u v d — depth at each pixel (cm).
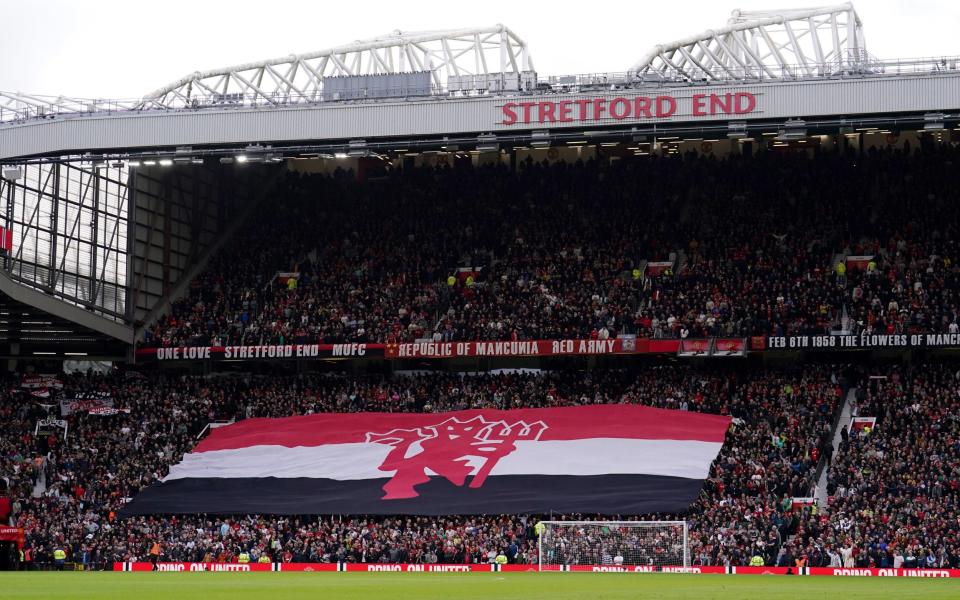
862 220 8312
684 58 7981
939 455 6341
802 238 8256
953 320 7175
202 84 8262
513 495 6650
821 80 6944
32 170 7675
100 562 6450
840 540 5838
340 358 8081
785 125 6994
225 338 8312
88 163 8125
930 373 7131
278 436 7562
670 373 7706
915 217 8206
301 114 7444
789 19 7938
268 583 4294
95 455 7519
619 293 8050
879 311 7412
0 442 7619
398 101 7375
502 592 3506
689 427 7081
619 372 7869
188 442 7662
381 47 8138
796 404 7094
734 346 7450
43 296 7669
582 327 7775
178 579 4750
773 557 5894
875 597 3275
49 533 6606
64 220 7956
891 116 6969
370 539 6450
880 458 6444
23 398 8025
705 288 7925
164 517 6912
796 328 7400
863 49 7681
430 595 3288
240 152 7500
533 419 7400
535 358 8450
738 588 3938
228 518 6862
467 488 6788
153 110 7506
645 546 6044
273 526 6644
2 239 7262
